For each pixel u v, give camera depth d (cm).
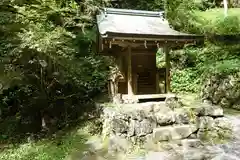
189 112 726
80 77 937
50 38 706
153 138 651
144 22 858
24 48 767
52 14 863
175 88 1105
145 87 857
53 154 626
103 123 713
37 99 889
